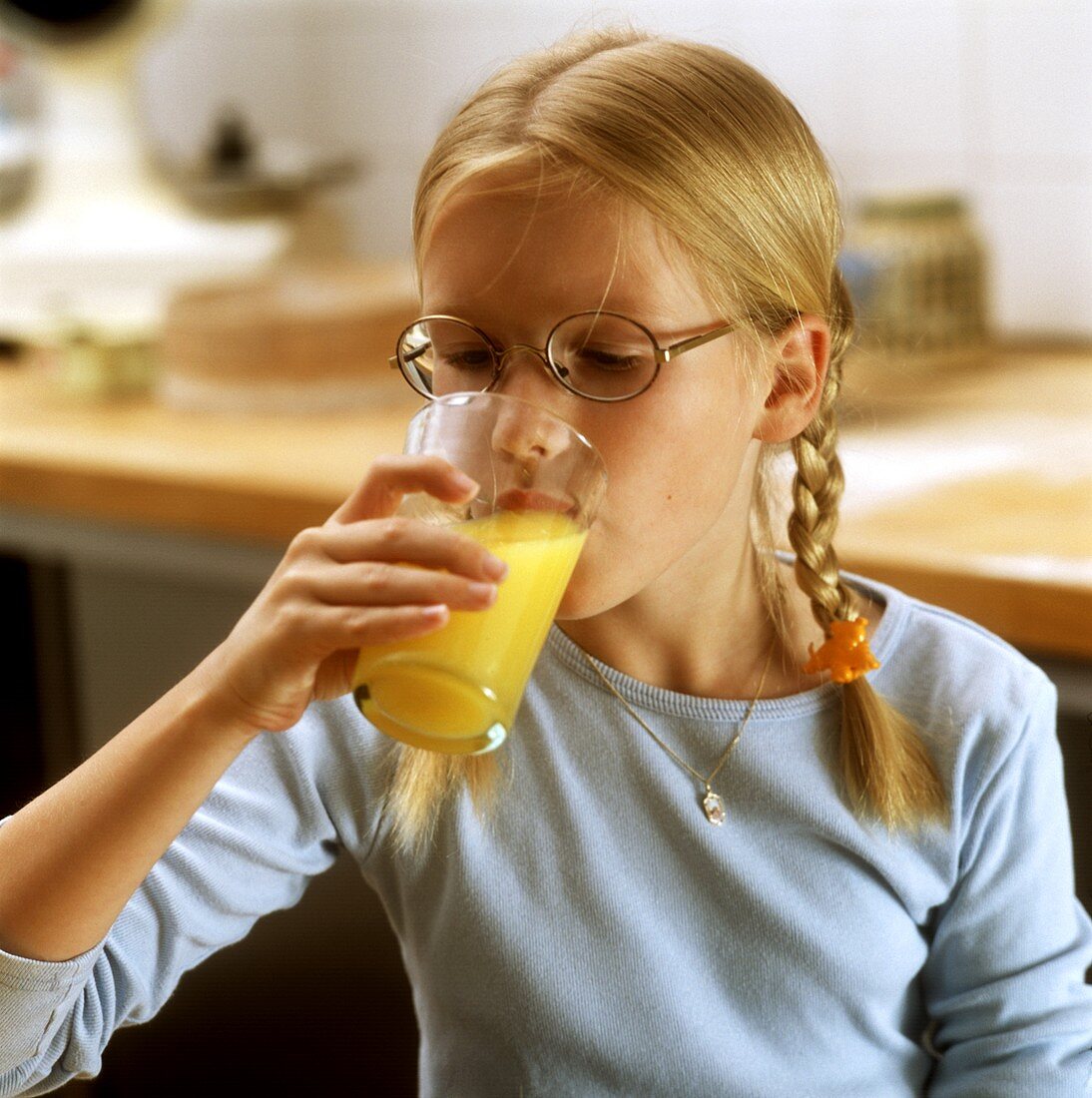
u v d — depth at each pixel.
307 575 0.79
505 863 1.03
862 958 1.02
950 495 1.69
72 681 2.23
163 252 2.59
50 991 0.85
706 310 0.90
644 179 0.88
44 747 2.46
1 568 2.62
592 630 1.06
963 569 1.47
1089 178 2.37
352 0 3.04
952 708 1.04
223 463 1.97
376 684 0.81
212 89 3.30
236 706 0.82
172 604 2.08
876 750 1.01
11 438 2.19
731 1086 1.00
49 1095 2.00
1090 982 1.40
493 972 1.02
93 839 0.84
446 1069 1.05
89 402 2.44
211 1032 2.00
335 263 2.80
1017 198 2.45
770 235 0.94
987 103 2.43
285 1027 1.94
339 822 1.04
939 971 1.07
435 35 2.96
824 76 2.56
